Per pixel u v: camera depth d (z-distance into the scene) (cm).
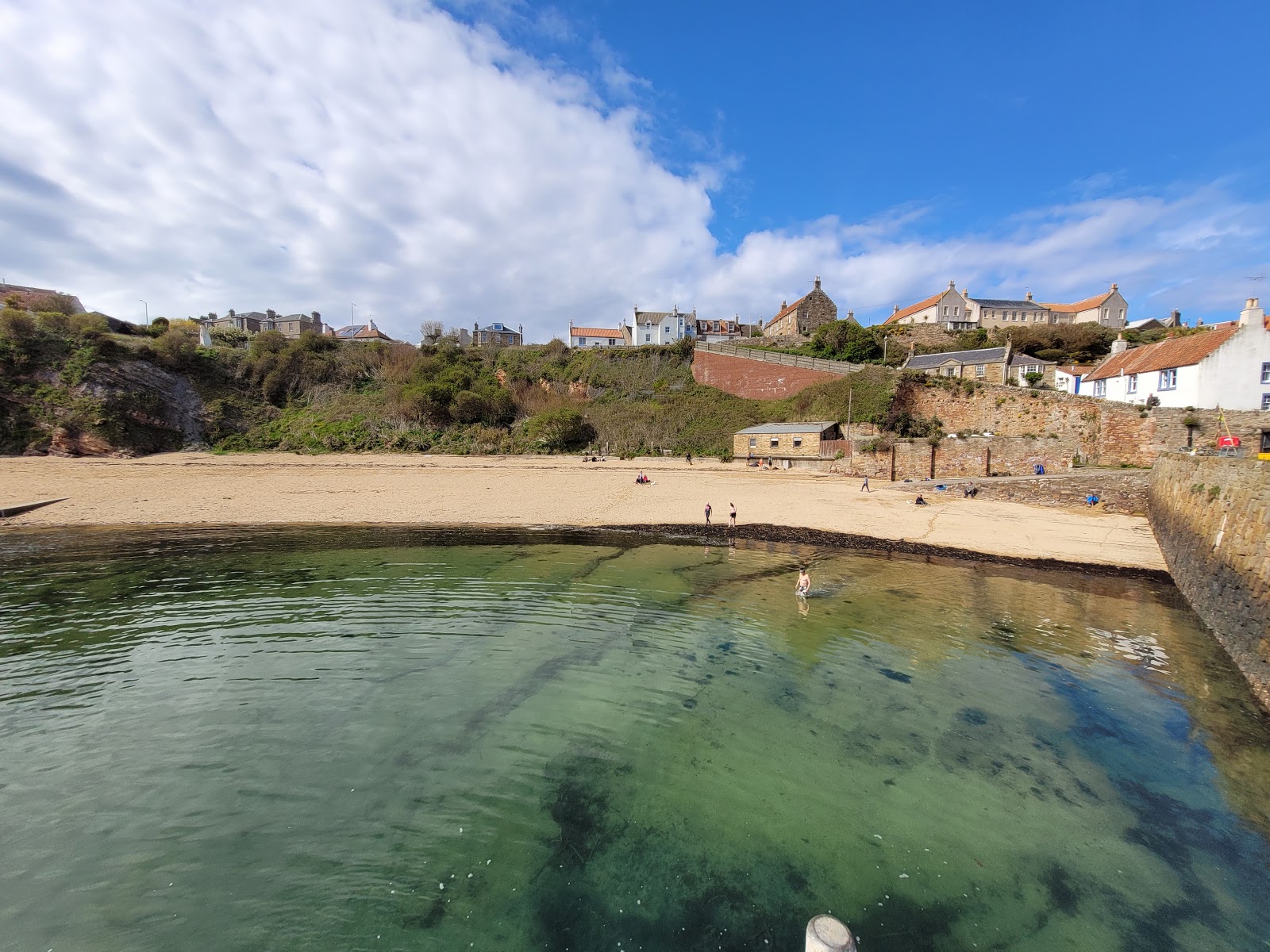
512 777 845
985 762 889
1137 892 639
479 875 658
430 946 561
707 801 794
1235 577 1329
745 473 4275
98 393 4528
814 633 1416
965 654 1299
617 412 5772
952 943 568
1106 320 7994
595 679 1162
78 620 1457
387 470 4153
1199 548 1636
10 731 950
